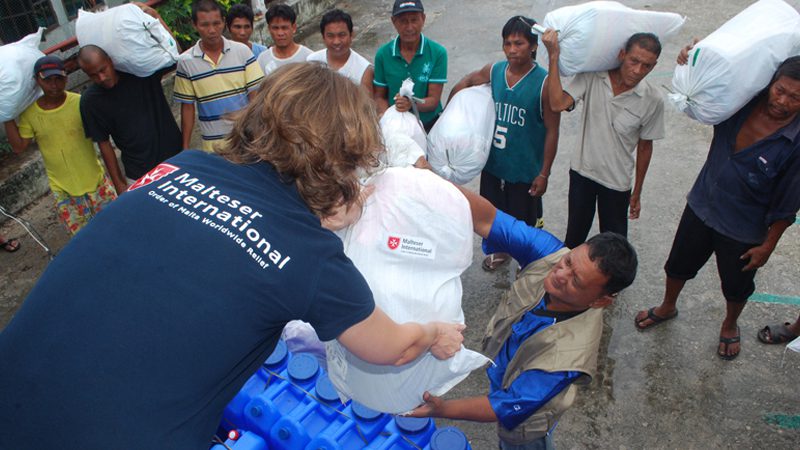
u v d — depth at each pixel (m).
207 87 3.73
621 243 1.64
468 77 3.48
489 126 3.22
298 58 4.09
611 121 2.94
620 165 3.04
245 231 0.99
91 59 3.15
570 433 2.80
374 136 1.10
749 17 2.45
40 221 4.59
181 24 5.97
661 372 3.05
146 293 0.94
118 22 3.18
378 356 1.19
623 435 2.78
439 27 7.32
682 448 2.70
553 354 1.72
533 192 3.36
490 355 2.07
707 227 2.78
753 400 2.87
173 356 0.92
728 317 3.00
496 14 7.50
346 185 1.09
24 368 0.92
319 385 1.73
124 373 0.90
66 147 3.59
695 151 4.71
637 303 3.45
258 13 6.83
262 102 1.09
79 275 0.97
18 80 3.21
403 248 1.47
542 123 3.20
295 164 1.04
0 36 5.17
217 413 1.03
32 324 0.95
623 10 2.75
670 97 2.61
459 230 1.52
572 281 1.68
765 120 2.40
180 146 3.87
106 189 3.89
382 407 1.60
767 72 2.32
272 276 0.98
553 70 2.90
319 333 1.10
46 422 0.89
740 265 2.73
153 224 1.00
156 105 3.64
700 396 2.91
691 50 2.51
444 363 1.50
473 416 1.74
